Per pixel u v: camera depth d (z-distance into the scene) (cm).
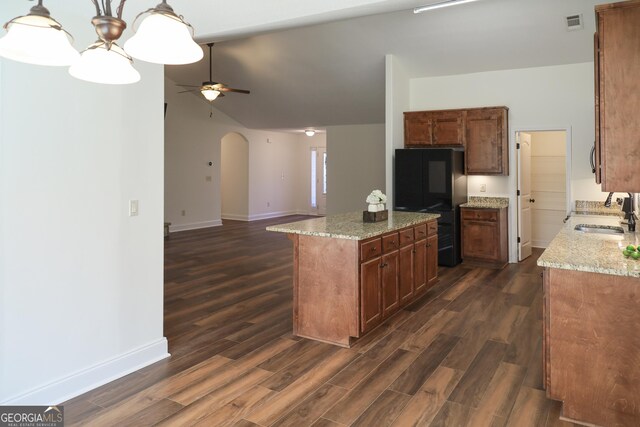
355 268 337
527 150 688
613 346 233
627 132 244
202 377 291
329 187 1055
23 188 239
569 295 242
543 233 769
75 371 267
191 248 764
